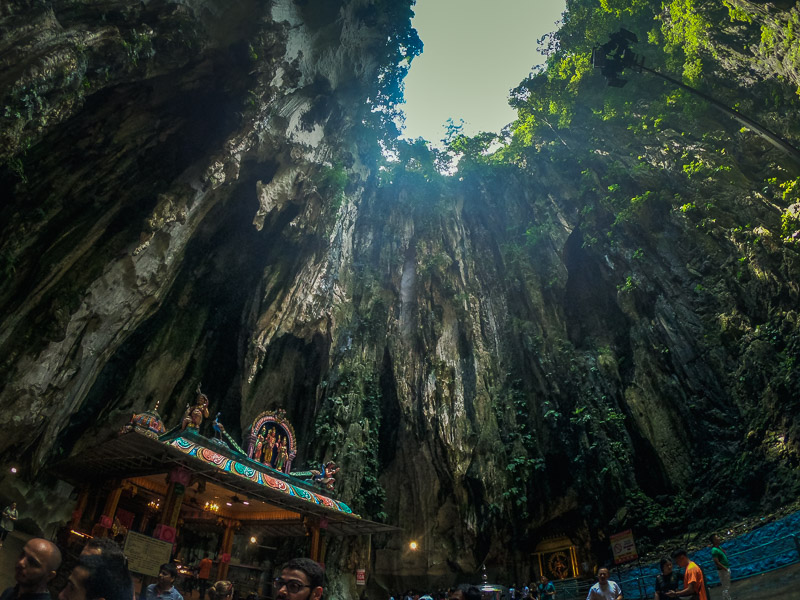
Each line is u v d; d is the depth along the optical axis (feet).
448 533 81.82
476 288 103.96
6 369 50.14
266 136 71.46
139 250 60.23
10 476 55.62
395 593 76.69
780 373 62.03
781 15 68.03
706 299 76.64
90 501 53.62
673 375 76.79
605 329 93.56
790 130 77.36
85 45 43.80
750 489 60.49
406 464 86.94
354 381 86.02
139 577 41.14
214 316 83.82
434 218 113.09
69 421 64.90
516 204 113.39
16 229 50.52
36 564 8.14
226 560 59.41
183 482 47.88
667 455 71.97
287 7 62.08
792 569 35.32
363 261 105.50
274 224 83.92
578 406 82.48
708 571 44.45
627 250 90.53
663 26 93.04
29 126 41.29
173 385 77.61
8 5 38.17
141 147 61.82
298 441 82.64
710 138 88.84
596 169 101.45
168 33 52.44
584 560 73.72
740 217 77.66
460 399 88.43
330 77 76.18
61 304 53.93
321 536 62.39
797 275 64.75
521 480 78.84
